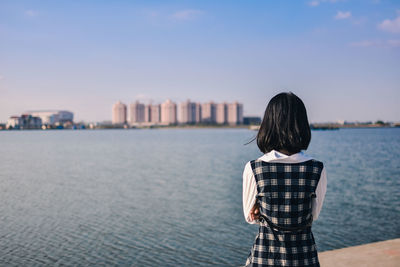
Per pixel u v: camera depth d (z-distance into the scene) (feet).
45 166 113.19
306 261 4.94
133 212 46.91
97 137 450.71
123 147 223.10
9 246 33.91
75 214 46.65
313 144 233.76
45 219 44.27
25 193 63.52
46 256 31.19
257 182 5.07
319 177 5.00
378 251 12.46
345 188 61.67
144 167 105.60
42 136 516.32
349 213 43.19
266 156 5.19
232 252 31.37
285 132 5.15
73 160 134.92
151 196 58.23
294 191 4.93
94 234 37.35
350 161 114.42
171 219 42.80
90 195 60.59
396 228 36.83
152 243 33.99
